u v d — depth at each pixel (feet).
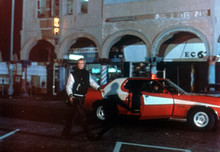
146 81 24.72
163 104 23.45
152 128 22.99
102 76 51.62
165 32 45.39
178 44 48.62
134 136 19.63
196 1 43.19
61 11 54.95
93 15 51.96
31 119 26.20
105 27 50.60
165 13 45.50
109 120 25.52
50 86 59.67
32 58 62.54
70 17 54.29
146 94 24.04
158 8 46.09
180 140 18.62
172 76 48.93
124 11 48.91
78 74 17.40
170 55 49.19
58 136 18.74
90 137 17.99
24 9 58.54
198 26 42.93
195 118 22.54
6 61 63.05
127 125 24.18
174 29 44.68
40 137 18.40
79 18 53.36
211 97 22.66
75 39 55.06
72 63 56.29
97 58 51.62
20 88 61.41
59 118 27.37
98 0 51.52
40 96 55.67
